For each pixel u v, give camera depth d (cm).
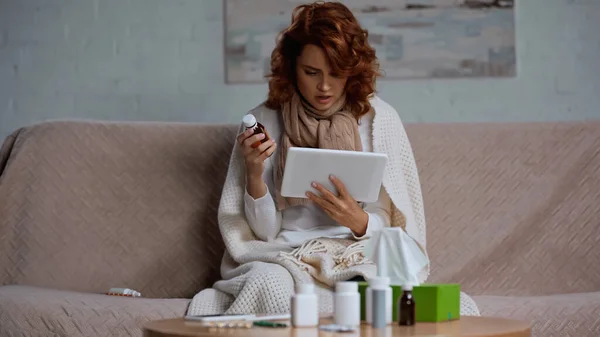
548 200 273
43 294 227
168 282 266
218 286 222
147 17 378
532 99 363
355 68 232
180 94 376
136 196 272
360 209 221
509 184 276
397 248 176
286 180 213
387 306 159
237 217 241
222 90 374
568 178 275
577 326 219
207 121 374
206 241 270
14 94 379
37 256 262
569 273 267
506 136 281
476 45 364
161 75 376
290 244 228
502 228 271
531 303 225
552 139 280
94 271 264
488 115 363
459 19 364
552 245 269
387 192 233
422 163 278
